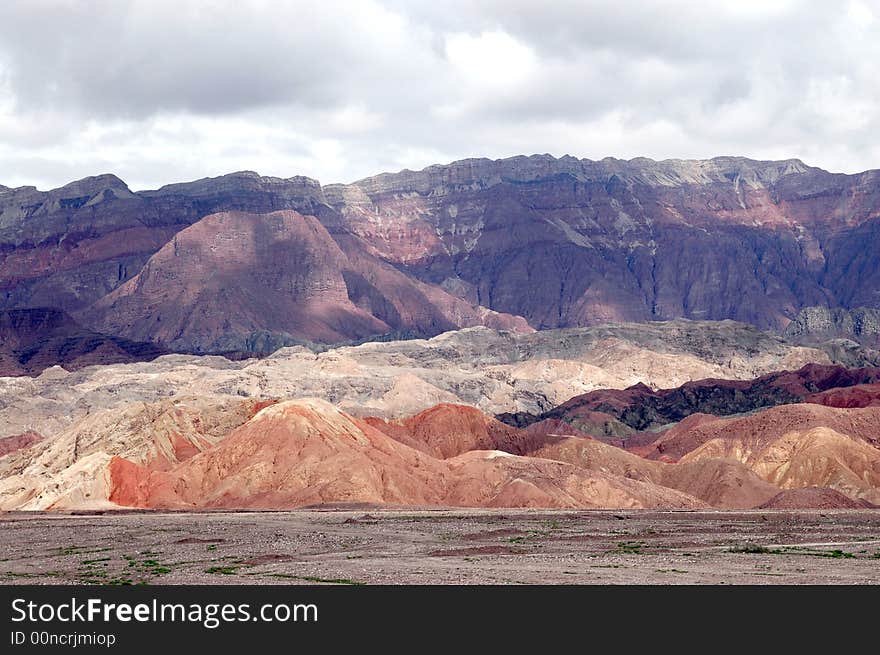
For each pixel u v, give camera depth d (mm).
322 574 181375
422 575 177750
